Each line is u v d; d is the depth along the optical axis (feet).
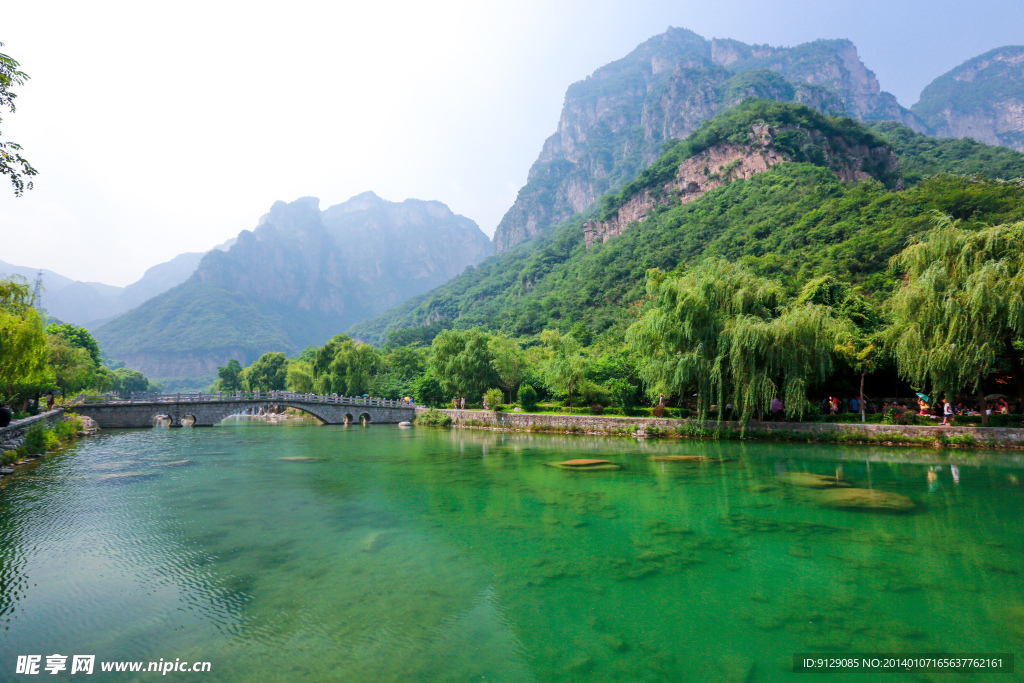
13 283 68.90
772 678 19.12
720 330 94.43
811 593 27.17
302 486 56.03
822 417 95.20
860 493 49.70
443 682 18.93
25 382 78.07
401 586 28.45
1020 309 68.23
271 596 27.09
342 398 182.29
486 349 171.22
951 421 82.64
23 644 21.81
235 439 110.83
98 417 137.80
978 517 41.14
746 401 89.45
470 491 53.06
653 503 47.26
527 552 34.04
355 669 19.95
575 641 22.29
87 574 30.17
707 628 23.38
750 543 35.45
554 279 512.22
